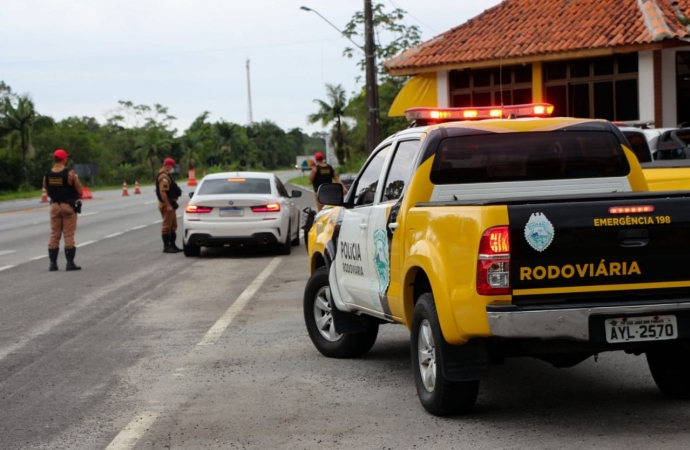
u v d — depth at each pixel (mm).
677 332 5441
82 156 108812
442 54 25953
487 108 7953
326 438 5801
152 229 25750
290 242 18250
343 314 8070
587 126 6848
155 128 136625
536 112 7805
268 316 10742
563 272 5395
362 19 39781
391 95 54281
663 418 5992
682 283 5504
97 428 6215
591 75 23516
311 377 7602
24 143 79312
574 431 5746
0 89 103250
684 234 5488
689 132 13047
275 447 5648
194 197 17625
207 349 8883
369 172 7855
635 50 22016
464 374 5750
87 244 21297
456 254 5602
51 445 5840
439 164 6613
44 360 8562
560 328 5305
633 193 5617
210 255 18172
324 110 83562
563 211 5391
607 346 5531
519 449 5406
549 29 24734
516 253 5352
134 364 8281
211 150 150125
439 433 5805
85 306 11867
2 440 5984
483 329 5383
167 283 14000
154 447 5727
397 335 9492
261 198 17406
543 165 6742
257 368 7996
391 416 6277
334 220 8281
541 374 7441
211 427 6145
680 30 21484
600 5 24969
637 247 5445
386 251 6812
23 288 13781
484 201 5477
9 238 24188
